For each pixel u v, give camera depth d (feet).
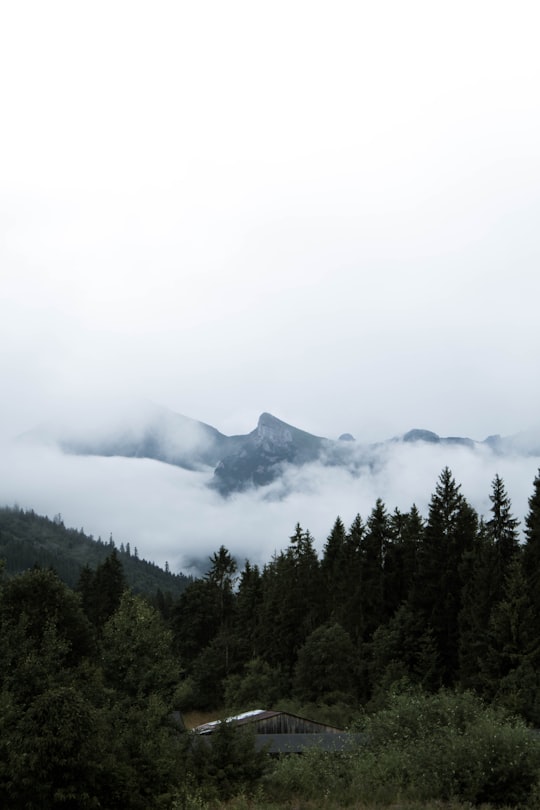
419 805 61.87
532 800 64.34
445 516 269.44
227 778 79.30
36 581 170.71
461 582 251.80
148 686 136.98
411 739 83.66
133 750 77.20
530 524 222.48
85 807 64.75
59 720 66.64
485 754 69.77
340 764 83.97
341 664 244.22
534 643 184.96
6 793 63.82
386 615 288.51
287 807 66.69
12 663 114.42
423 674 224.74
